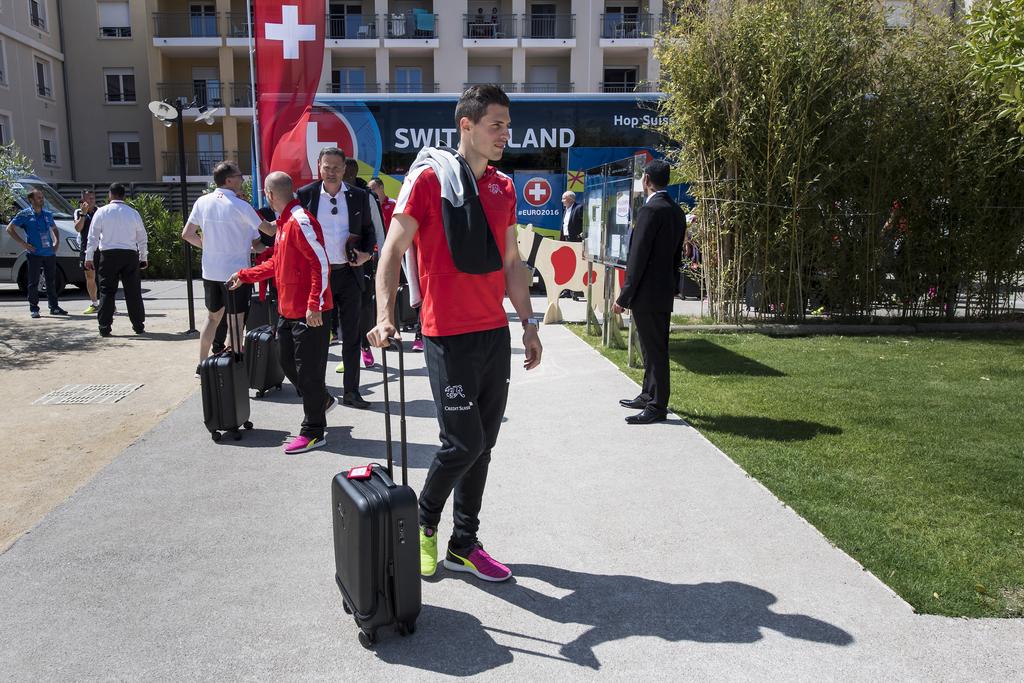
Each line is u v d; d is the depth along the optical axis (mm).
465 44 31875
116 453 4637
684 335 9109
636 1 32688
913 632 2516
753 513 3543
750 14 8852
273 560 3076
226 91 31250
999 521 3438
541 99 13844
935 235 9648
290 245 4484
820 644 2447
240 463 4316
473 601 2752
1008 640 2463
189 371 7094
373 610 2385
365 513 2342
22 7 28109
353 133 13336
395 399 5938
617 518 3494
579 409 5504
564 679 2275
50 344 8508
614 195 7406
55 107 30750
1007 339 8859
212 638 2502
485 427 2850
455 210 2605
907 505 3637
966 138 9273
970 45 4359
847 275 9773
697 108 9125
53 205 14211
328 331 4590
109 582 2883
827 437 4762
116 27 31516
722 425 5078
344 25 32219
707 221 9555
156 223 17766
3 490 3996
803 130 8820
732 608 2682
